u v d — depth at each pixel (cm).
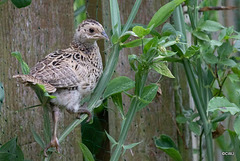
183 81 756
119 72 707
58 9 679
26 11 635
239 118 596
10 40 612
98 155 736
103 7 696
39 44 653
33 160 637
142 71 574
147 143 731
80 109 583
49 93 542
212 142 712
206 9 707
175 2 580
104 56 714
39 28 653
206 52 665
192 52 632
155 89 607
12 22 616
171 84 752
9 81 607
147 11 742
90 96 623
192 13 679
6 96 602
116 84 600
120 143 583
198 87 672
